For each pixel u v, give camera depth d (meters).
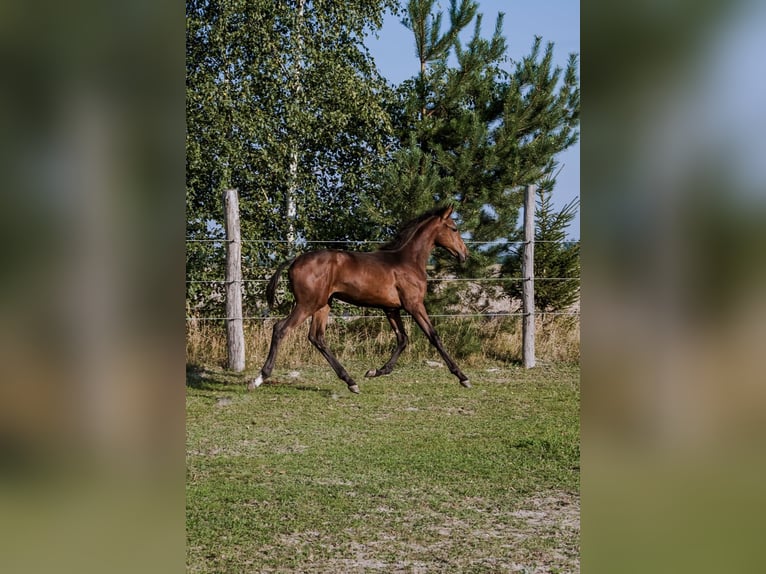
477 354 10.68
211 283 10.89
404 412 7.46
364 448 6.02
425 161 10.91
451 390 8.63
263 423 6.97
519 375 9.66
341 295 8.53
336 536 4.00
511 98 11.32
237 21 11.08
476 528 4.15
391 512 4.43
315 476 5.21
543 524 4.22
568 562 3.62
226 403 7.82
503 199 11.29
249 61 11.35
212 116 10.84
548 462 5.56
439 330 10.80
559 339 11.02
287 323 8.38
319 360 10.31
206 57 11.15
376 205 11.34
